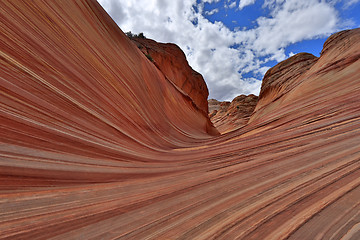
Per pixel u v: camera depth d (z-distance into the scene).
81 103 6.73
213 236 2.28
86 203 3.33
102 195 3.77
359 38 23.62
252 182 3.97
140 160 7.22
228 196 3.43
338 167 3.96
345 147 5.19
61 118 5.33
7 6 5.48
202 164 6.64
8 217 2.48
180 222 2.68
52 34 7.19
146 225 2.64
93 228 2.55
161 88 22.67
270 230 2.24
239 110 81.31
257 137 10.20
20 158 3.48
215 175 4.92
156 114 16.55
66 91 6.27
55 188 3.57
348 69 17.67
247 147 8.20
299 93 20.84
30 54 5.48
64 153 4.58
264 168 4.79
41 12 7.07
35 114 4.54
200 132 31.02
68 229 2.49
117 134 7.95
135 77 14.80
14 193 2.96
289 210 2.64
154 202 3.47
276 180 3.86
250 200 3.14
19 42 5.29
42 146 4.16
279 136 8.66
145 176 5.54
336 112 9.85
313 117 10.52
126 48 16.09
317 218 2.34
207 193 3.71
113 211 3.09
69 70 7.09
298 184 3.48
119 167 5.71
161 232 2.46
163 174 5.80
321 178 3.58
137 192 4.08
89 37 10.34
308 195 3.00
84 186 4.02
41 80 5.39
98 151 5.84
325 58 30.25
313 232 2.09
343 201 2.65
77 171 4.37
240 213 2.75
